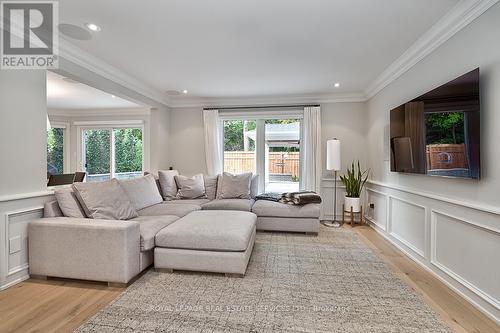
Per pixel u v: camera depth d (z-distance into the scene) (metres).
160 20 2.10
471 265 1.87
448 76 2.15
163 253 2.29
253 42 2.51
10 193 2.05
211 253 2.24
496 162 1.66
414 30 2.26
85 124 6.15
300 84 3.89
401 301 1.87
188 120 4.88
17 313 1.71
